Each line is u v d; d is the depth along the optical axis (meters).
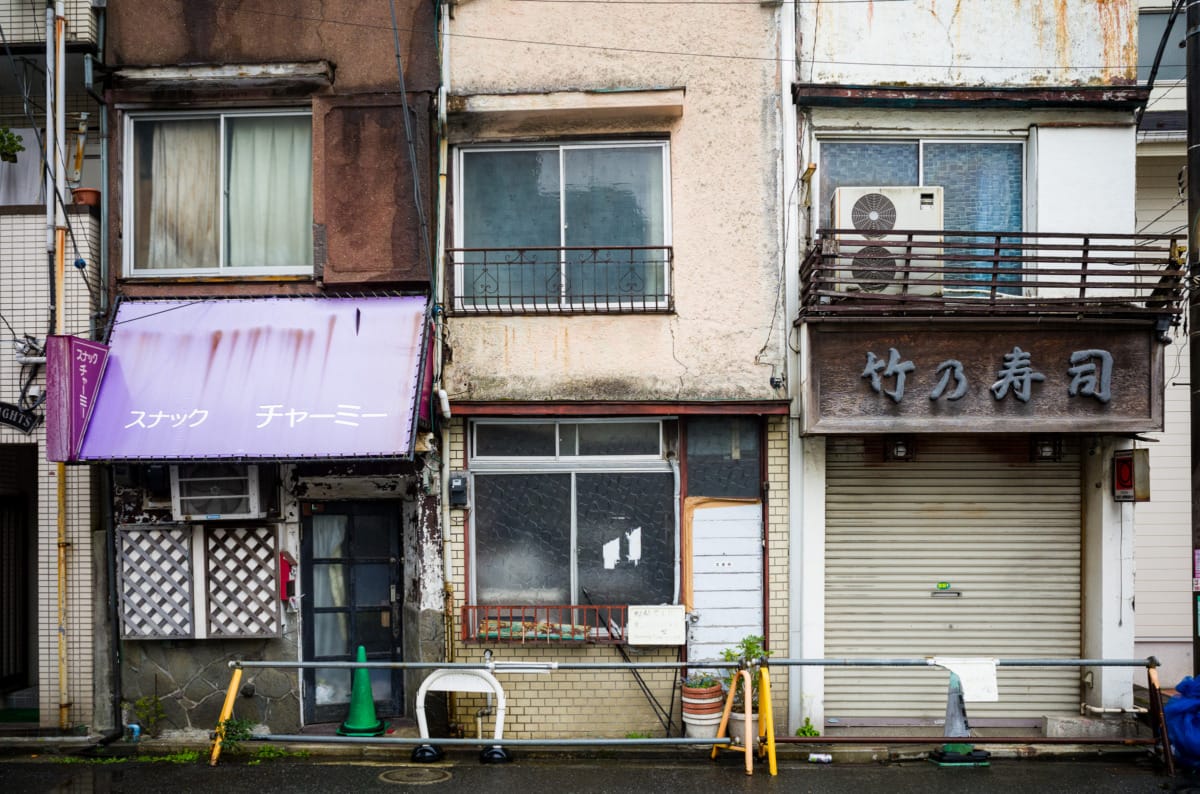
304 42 8.57
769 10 8.55
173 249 8.75
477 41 8.59
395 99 8.48
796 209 8.49
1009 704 8.72
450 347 8.54
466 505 8.45
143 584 8.45
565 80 8.57
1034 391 7.97
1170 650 9.65
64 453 7.48
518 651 8.47
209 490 8.26
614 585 8.52
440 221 8.52
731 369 8.45
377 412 7.66
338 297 8.54
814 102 8.47
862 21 8.58
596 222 8.73
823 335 8.05
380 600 8.98
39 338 8.39
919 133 8.63
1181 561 9.68
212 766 7.53
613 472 8.52
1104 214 8.52
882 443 8.72
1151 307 7.86
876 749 7.80
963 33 8.57
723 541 8.50
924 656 8.71
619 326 8.52
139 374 8.02
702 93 8.55
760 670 7.34
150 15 8.61
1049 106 8.49
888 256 7.84
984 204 8.73
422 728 7.69
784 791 6.88
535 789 6.94
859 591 8.73
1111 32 8.52
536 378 8.50
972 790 6.91
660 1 8.57
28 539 10.01
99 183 9.02
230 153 8.77
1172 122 9.81
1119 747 7.83
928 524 8.74
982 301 7.73
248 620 8.47
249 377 7.96
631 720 8.42
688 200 8.53
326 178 8.51
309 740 7.46
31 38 8.45
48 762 7.69
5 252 8.45
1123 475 8.26
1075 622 8.73
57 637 8.28
